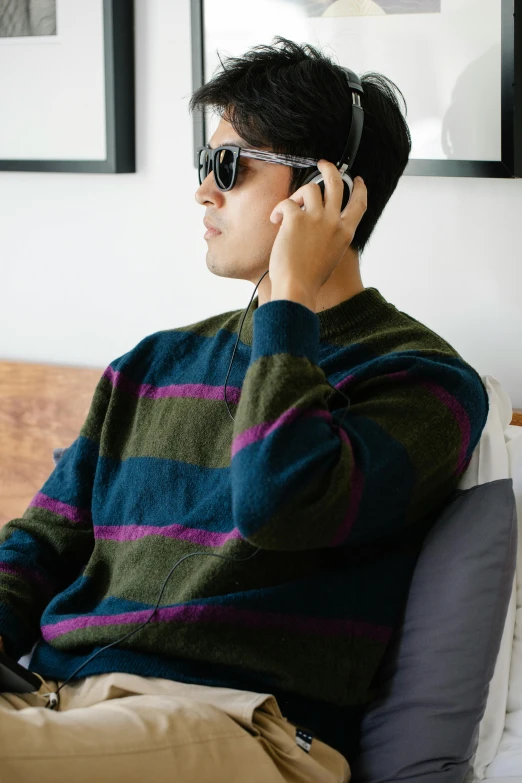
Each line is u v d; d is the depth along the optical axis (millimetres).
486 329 1603
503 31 1479
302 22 1618
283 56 1219
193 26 1700
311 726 1085
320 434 984
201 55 1704
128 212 1851
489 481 1206
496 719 1187
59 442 1908
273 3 1635
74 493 1348
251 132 1191
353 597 1106
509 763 1151
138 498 1255
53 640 1190
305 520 970
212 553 1129
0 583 1263
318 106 1170
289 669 1070
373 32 1573
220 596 1091
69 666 1163
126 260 1872
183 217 1801
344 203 1190
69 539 1329
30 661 1223
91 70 1793
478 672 1079
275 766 991
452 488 1183
